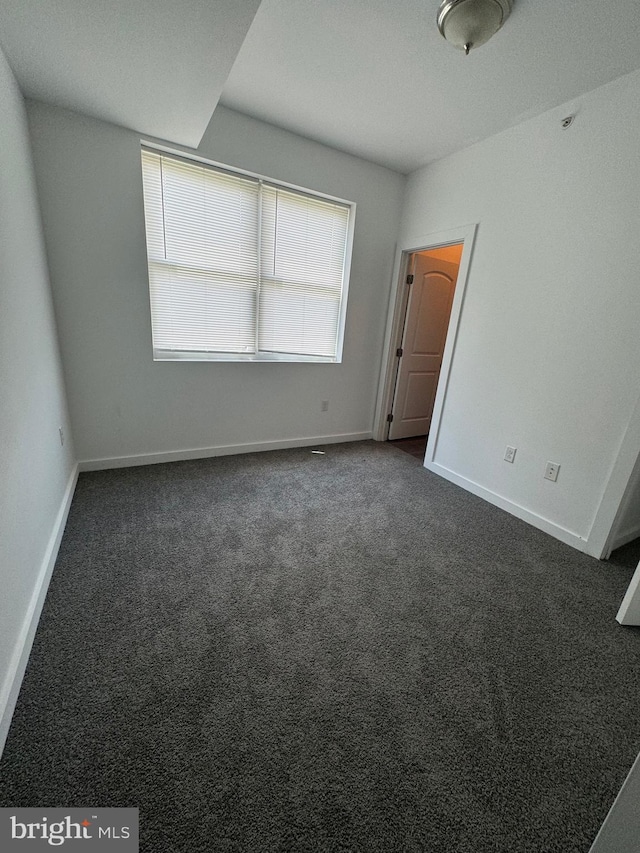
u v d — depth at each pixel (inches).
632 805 25.5
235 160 97.9
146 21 49.9
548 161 82.8
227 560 69.7
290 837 31.8
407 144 103.8
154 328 104.0
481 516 94.3
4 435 44.4
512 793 36.1
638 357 70.7
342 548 76.4
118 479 99.6
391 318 138.4
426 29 63.1
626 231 70.8
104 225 88.4
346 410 144.9
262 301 117.4
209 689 44.5
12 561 44.6
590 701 46.4
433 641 54.3
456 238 108.0
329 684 46.3
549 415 87.1
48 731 38.7
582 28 59.6
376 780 36.4
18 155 63.5
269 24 64.1
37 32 52.5
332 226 122.3
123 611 55.8
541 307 86.8
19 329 55.2
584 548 80.9
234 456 123.2
